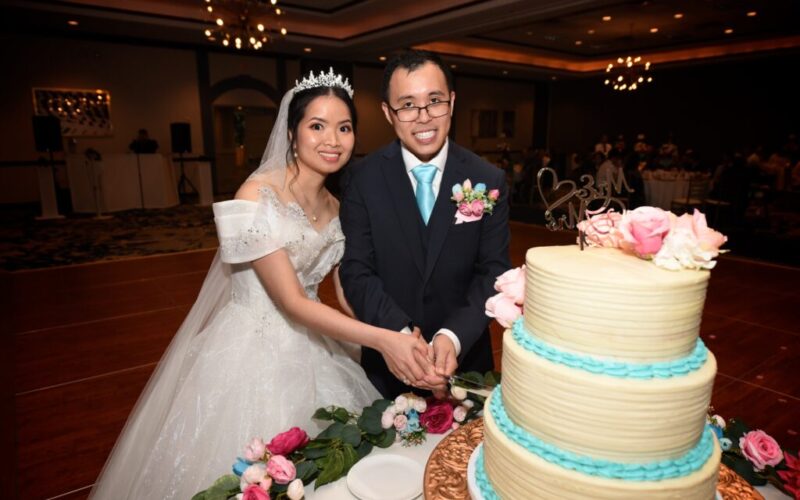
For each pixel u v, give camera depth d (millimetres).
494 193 1781
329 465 1298
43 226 9625
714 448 941
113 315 5020
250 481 1200
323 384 1904
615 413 837
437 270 1807
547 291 922
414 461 1369
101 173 10758
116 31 10836
